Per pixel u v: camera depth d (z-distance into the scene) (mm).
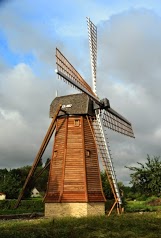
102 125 32688
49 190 31891
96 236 17031
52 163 32781
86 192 30188
